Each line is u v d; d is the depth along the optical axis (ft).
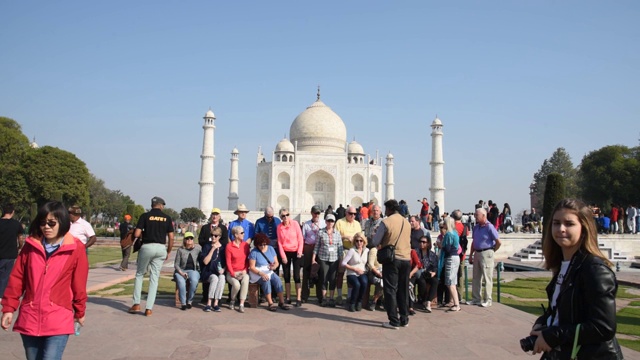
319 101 339.77
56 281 21.89
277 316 46.06
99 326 39.83
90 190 348.38
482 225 54.49
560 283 17.21
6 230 49.62
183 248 50.93
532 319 46.32
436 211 149.59
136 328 39.50
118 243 180.04
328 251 51.37
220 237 52.44
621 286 80.59
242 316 45.75
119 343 34.73
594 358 15.58
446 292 54.85
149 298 44.86
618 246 143.13
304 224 56.03
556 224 17.13
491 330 41.37
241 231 49.16
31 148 260.42
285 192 292.61
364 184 302.25
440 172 264.11
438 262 51.49
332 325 42.34
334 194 297.33
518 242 144.05
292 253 52.49
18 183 236.63
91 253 132.98
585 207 16.90
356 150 331.98
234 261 48.73
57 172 243.19
